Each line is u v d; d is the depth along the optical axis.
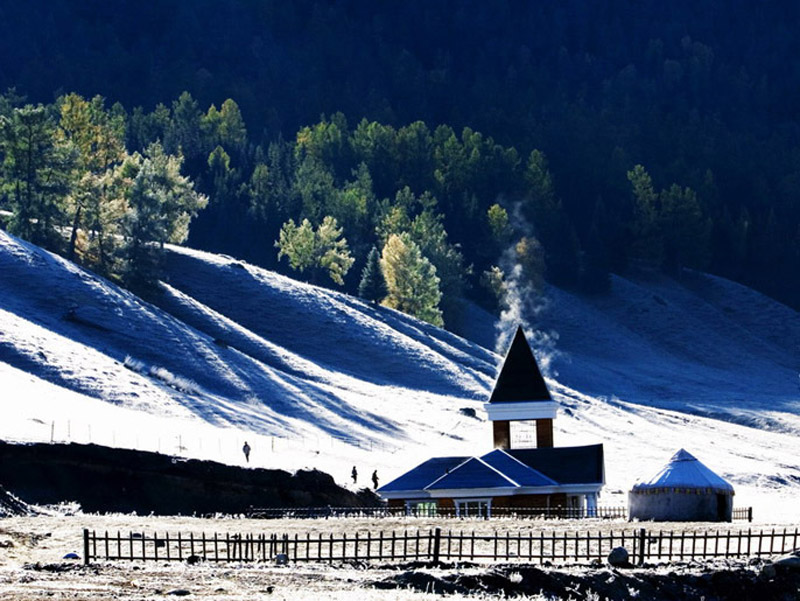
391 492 175.50
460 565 93.75
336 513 167.88
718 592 97.75
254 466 187.75
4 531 112.81
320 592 78.75
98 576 83.31
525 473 176.12
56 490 168.12
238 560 95.38
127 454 177.38
